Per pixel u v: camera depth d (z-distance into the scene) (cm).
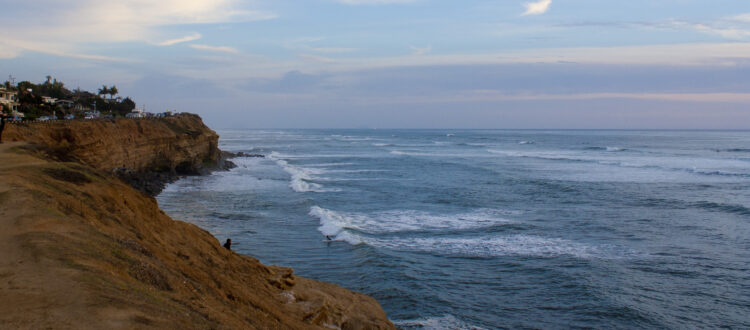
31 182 1353
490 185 5397
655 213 3809
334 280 2302
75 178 1532
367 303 1739
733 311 1988
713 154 10488
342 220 3500
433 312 1970
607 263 2552
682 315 1948
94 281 818
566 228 3306
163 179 5491
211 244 1614
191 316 843
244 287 1355
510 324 1878
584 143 16750
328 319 1473
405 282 2267
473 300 2091
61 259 877
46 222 1055
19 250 896
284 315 1321
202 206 4025
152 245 1242
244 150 12225
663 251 2775
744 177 6081
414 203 4269
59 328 656
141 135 5584
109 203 1403
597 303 2048
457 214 3775
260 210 3888
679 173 6569
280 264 2516
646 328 1850
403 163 8375
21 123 3916
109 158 4681
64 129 4131
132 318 721
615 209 3975
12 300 716
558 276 2356
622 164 7956
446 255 2691
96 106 11119
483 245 2883
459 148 13800
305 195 4662
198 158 6788
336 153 11338
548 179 5891
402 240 2997
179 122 7456
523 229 3269
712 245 2909
